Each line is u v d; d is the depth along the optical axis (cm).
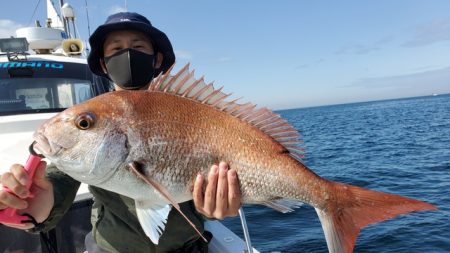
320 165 529
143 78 78
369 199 62
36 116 118
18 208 54
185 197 60
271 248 195
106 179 57
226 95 63
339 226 63
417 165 476
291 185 62
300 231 216
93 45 82
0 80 124
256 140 62
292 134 64
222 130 61
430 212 254
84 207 95
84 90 137
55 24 210
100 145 56
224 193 59
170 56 88
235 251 101
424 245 201
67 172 57
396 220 240
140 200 59
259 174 61
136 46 81
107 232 75
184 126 59
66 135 56
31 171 55
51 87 130
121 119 57
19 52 129
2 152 102
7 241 90
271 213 247
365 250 200
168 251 76
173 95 61
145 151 57
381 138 902
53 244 92
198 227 77
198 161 59
